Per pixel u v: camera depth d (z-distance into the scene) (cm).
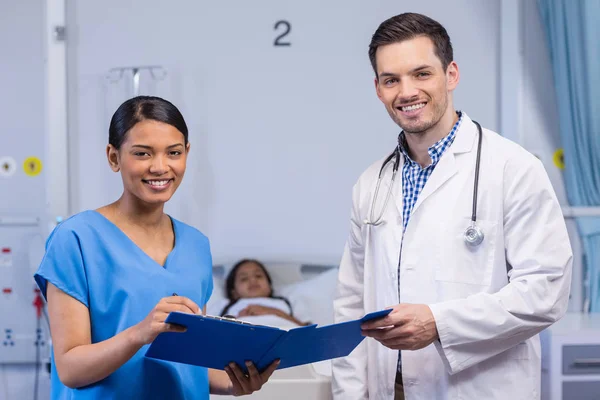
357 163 330
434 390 146
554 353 238
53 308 116
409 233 149
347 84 328
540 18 316
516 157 145
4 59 329
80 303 116
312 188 329
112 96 321
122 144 119
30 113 331
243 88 326
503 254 145
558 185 317
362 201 163
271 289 319
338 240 331
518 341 141
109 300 117
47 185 320
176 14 322
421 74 141
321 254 330
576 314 287
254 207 329
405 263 148
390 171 160
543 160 318
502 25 316
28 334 331
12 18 329
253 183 329
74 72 322
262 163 328
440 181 148
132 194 123
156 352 110
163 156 119
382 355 152
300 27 326
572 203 303
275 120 328
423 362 146
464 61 325
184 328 105
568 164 302
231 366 120
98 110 323
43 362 331
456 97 326
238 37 325
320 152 329
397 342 134
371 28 326
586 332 238
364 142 329
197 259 129
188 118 324
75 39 321
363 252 165
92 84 323
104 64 323
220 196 327
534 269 139
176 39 323
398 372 151
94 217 122
